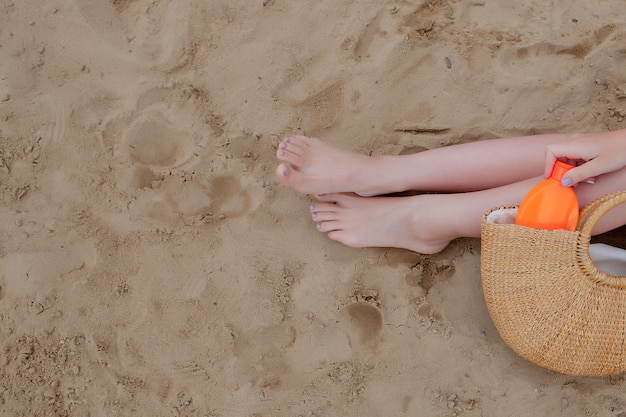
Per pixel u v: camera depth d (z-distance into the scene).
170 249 1.86
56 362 1.76
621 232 1.93
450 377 1.76
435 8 2.12
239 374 1.75
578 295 1.56
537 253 1.56
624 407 1.72
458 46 2.08
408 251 1.90
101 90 2.01
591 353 1.59
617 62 2.06
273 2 2.10
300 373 1.76
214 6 2.10
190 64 2.04
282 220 1.91
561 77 2.05
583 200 1.67
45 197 1.90
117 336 1.79
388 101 2.03
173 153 1.96
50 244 1.85
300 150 1.81
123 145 1.95
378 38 2.08
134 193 1.91
